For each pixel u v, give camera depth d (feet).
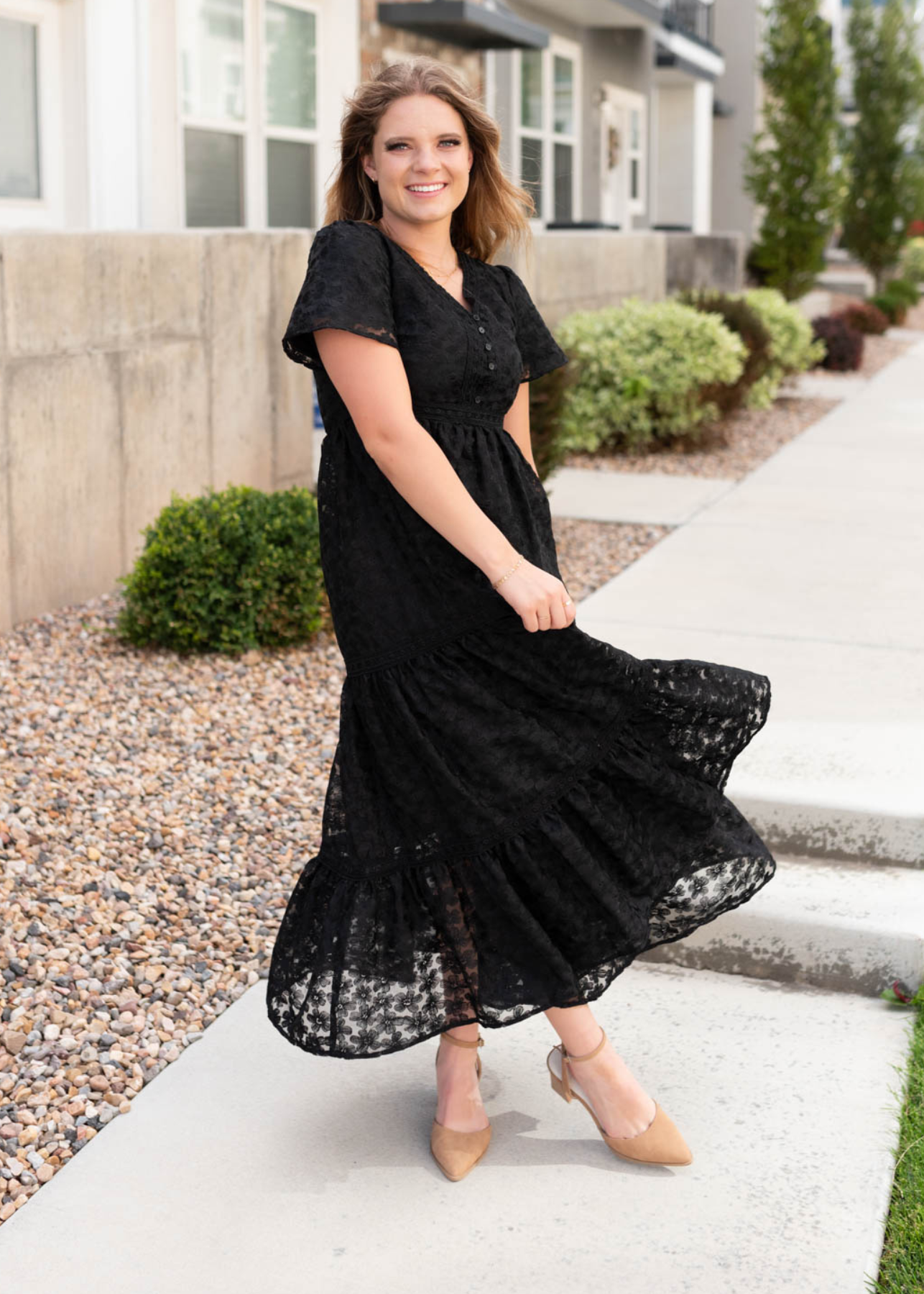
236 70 27.94
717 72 73.15
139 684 16.30
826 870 11.43
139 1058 9.40
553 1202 7.99
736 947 10.68
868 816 11.43
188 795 13.26
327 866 7.96
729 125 88.12
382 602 7.40
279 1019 8.09
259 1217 7.87
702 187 73.41
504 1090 9.18
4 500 17.67
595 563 21.75
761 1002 10.28
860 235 81.61
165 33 25.55
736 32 86.69
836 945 10.38
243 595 17.30
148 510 20.67
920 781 12.04
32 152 23.62
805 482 28.86
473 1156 8.27
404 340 7.18
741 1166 8.29
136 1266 7.46
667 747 7.95
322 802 13.32
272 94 29.40
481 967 7.80
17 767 13.51
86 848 12.00
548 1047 9.72
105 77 24.04
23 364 17.70
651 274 45.73
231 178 28.27
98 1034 9.53
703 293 36.63
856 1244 7.56
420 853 7.68
